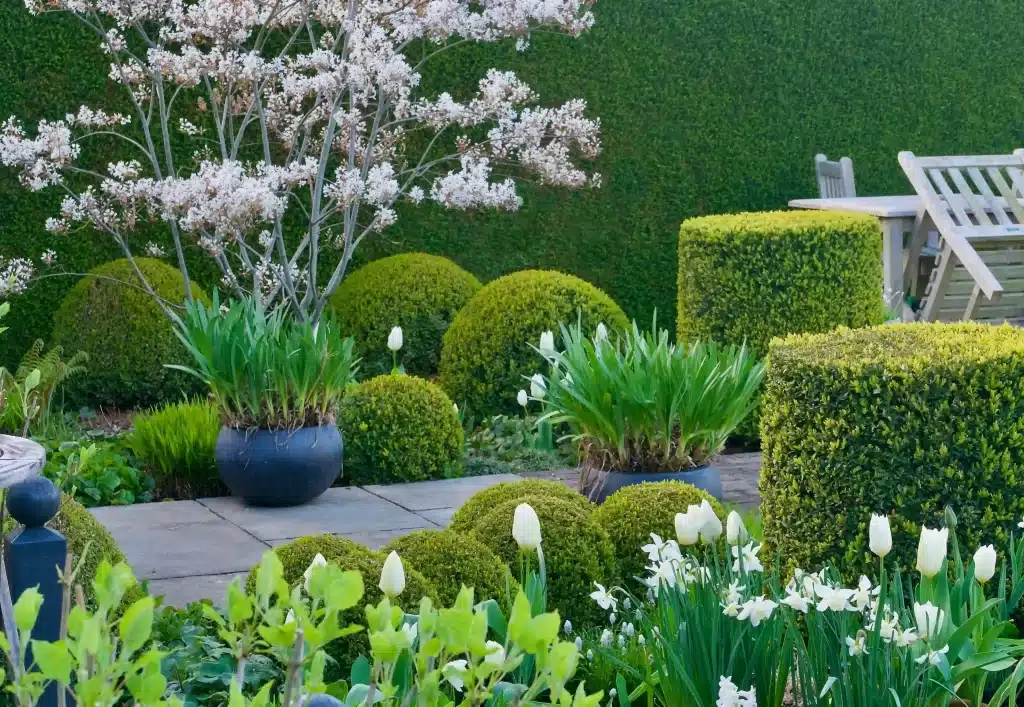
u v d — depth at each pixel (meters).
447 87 8.84
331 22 7.89
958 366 3.36
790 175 9.91
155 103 8.23
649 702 2.91
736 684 2.74
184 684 2.87
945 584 2.76
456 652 1.42
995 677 3.05
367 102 8.42
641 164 9.45
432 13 7.32
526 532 2.86
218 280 8.50
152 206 7.09
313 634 1.28
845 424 3.40
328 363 5.74
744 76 9.66
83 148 8.05
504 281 7.62
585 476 5.13
